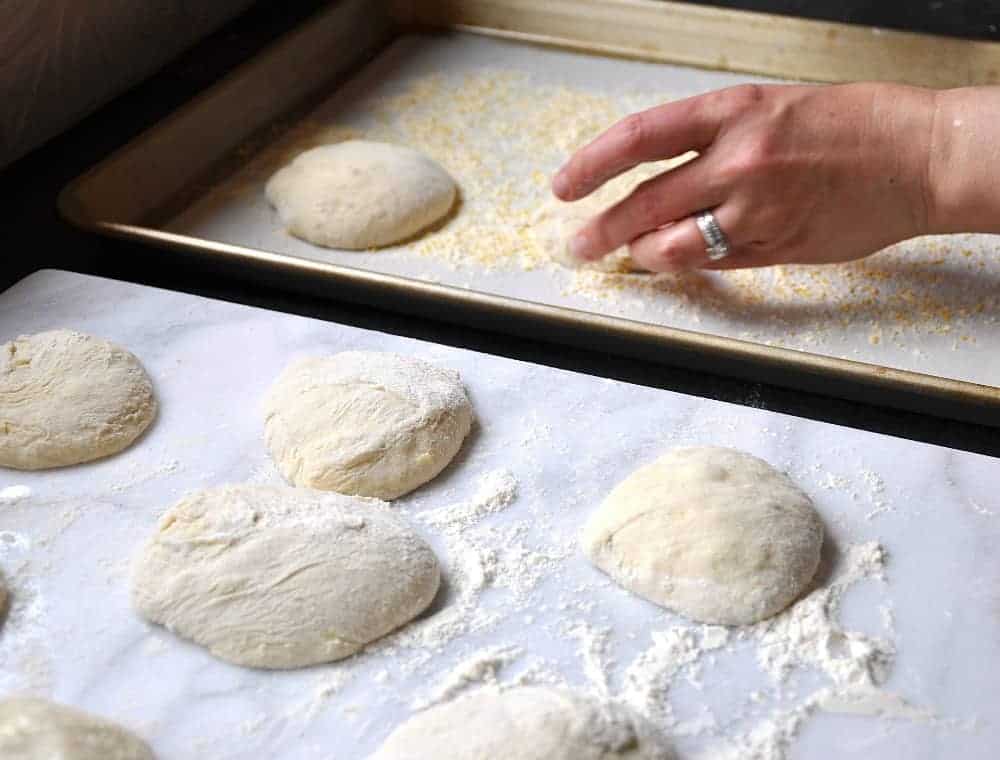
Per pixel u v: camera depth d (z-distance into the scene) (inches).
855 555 35.7
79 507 37.3
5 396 39.5
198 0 65.4
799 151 45.6
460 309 44.7
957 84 63.8
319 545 34.0
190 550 34.1
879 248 49.0
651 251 48.6
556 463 39.0
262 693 31.9
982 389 40.0
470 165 60.2
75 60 57.5
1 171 55.2
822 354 46.6
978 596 34.4
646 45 68.7
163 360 42.9
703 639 33.5
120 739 29.7
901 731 30.8
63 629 33.5
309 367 41.1
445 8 71.4
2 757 28.3
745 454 37.6
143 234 47.2
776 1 71.7
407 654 33.0
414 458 38.0
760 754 30.4
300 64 64.6
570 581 35.3
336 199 54.0
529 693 30.6
